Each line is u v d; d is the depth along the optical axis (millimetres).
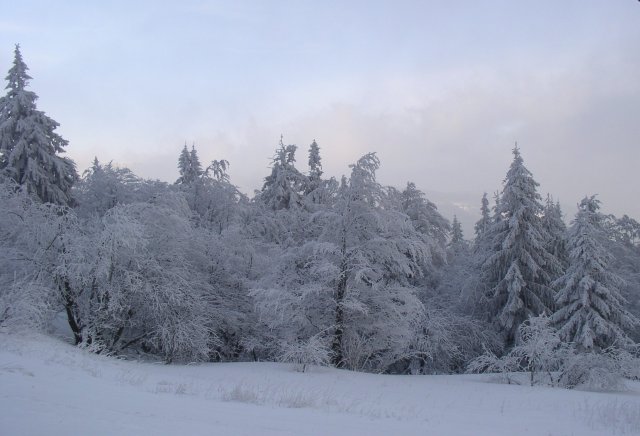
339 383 15047
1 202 20625
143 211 21797
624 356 17719
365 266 20578
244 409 7469
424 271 34219
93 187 28734
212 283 26469
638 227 40656
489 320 30391
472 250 36094
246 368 18469
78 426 5066
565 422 9414
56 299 19828
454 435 6934
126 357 21609
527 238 28141
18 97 27266
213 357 27438
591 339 23688
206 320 23375
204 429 5477
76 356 13875
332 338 21109
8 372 8453
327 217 21875
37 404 6008
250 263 27078
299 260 22172
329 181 22844
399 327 21766
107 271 19328
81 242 19516
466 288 30547
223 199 33062
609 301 24781
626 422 9398
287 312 20625
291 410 7926
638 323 25078
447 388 15211
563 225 32438
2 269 19984
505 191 29359
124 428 5152
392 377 18469
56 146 29266
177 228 22328
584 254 24750
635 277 33562
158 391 9125
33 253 20141
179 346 21406
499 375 18969
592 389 16578
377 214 20812
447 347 26828
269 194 39906
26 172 26344
